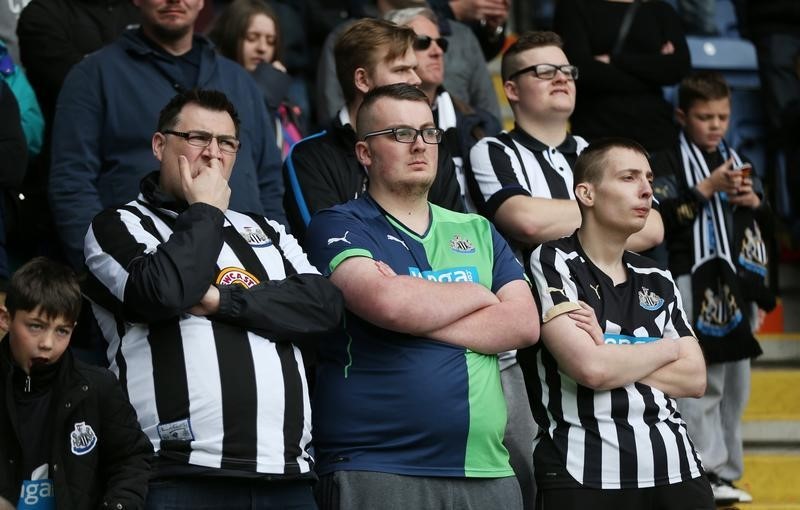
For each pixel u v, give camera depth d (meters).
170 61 18.88
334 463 15.21
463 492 15.15
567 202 18.45
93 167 18.30
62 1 21.39
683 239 21.69
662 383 16.05
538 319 15.62
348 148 18.12
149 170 18.28
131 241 14.62
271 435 14.23
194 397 14.05
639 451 15.70
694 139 22.44
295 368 14.66
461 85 24.66
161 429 14.10
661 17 25.33
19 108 19.47
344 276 15.25
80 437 14.01
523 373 16.48
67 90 18.53
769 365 25.44
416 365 15.11
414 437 15.04
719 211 21.66
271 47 23.31
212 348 14.20
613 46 24.89
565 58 19.64
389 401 15.11
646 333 16.34
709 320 21.41
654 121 24.56
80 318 17.86
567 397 15.95
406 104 15.98
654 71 24.53
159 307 13.90
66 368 14.16
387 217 15.95
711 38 28.53
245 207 18.41
